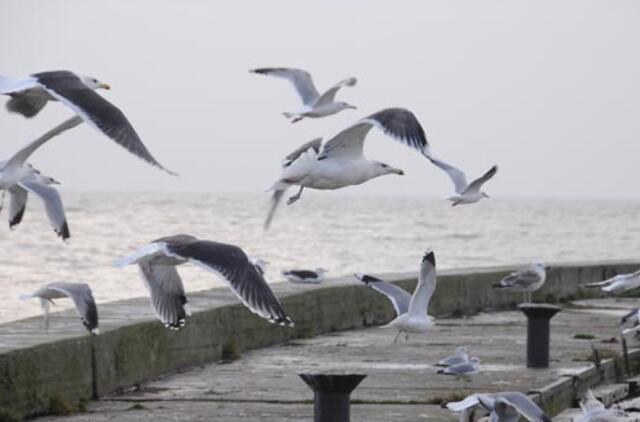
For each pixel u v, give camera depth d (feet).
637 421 46.70
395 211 637.71
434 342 71.41
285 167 48.57
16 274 142.82
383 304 80.07
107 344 53.01
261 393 54.39
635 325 70.44
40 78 38.47
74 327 54.08
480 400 40.29
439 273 87.10
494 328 78.48
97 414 49.34
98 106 37.81
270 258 201.26
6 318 94.32
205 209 549.95
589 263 99.45
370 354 66.44
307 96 57.21
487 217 540.11
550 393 55.93
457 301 86.48
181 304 38.93
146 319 57.06
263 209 555.28
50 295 47.65
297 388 55.72
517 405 39.93
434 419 49.62
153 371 57.06
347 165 47.01
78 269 153.79
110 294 120.26
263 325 68.23
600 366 62.90
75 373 50.62
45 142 43.16
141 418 48.80
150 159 37.14
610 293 99.30
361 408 51.72
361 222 418.10
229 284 34.24
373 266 190.90
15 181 43.42
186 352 60.29
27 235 244.22
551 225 426.92
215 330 63.16
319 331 74.18
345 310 76.74
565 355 66.28
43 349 48.67
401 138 45.37
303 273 76.43
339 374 42.11
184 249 35.40
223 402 52.34
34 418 47.98
